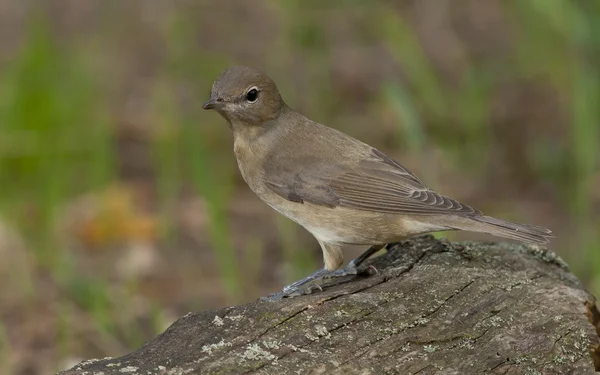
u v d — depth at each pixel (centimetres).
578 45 1672
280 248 1410
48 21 1955
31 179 1528
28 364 1152
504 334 738
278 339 701
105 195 1502
